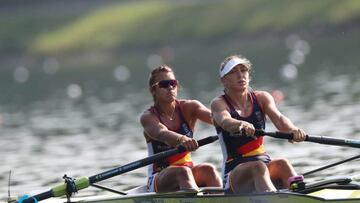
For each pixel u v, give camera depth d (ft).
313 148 246.27
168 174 155.12
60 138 328.90
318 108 356.38
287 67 637.30
